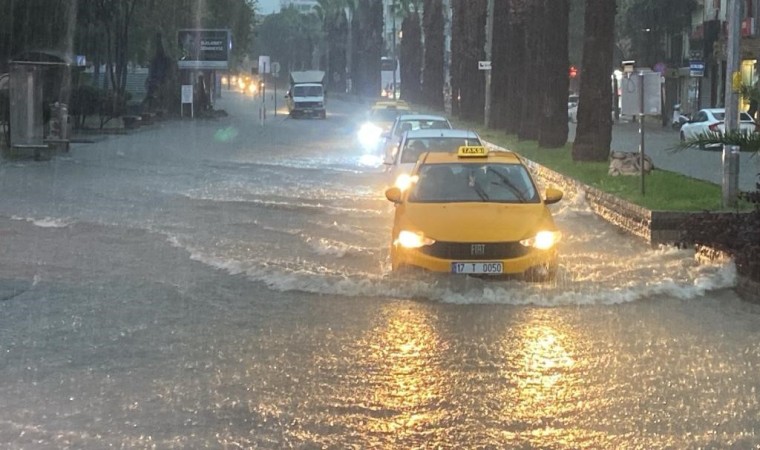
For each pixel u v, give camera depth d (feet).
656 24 298.35
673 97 314.55
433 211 54.29
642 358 39.47
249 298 51.29
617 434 30.45
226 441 29.60
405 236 52.60
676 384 35.83
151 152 165.27
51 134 157.89
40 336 42.88
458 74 285.02
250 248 67.82
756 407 33.12
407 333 43.62
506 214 53.88
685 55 310.04
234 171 132.36
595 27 116.47
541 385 35.73
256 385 35.55
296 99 334.24
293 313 47.67
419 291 51.21
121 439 29.71
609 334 43.52
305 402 33.60
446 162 59.93
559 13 144.97
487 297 50.31
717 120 179.83
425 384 35.86
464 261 51.42
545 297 50.31
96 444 29.25
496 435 30.35
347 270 58.90
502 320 46.09
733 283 53.31
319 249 67.31
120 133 217.77
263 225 80.18
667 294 51.90
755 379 36.50
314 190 108.68
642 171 83.10
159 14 277.85
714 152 176.65
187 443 29.40
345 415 32.27
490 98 211.00
